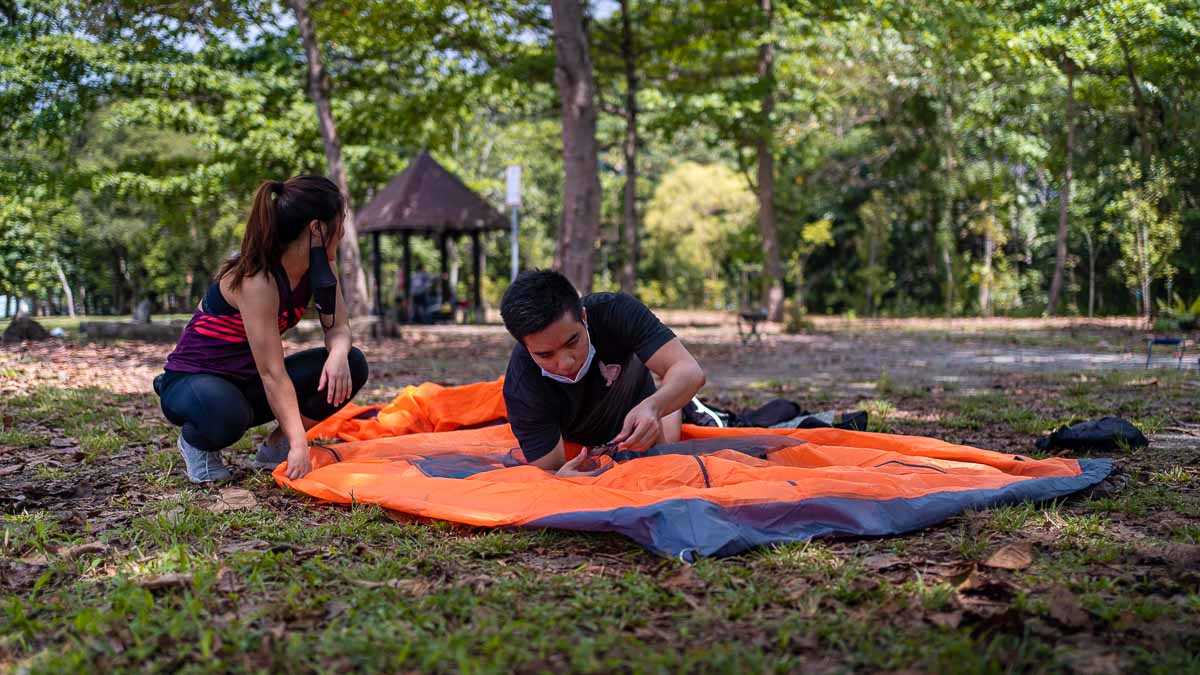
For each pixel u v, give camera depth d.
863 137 33.69
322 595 2.62
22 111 21.38
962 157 31.48
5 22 21.20
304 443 4.19
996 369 11.05
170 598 2.62
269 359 4.13
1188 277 23.62
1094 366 11.19
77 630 2.39
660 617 2.50
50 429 6.03
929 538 3.26
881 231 33.03
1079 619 2.38
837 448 4.23
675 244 45.25
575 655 2.17
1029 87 24.44
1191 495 3.87
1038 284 32.94
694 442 4.36
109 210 29.62
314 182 4.12
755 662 2.14
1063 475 3.93
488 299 43.28
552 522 3.27
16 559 3.08
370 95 24.98
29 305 31.20
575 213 14.84
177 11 18.55
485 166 40.84
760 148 26.38
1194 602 2.51
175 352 4.32
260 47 24.44
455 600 2.58
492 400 5.64
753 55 25.23
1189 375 9.20
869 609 2.54
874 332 21.38
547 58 20.66
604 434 4.29
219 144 24.05
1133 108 20.67
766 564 2.96
